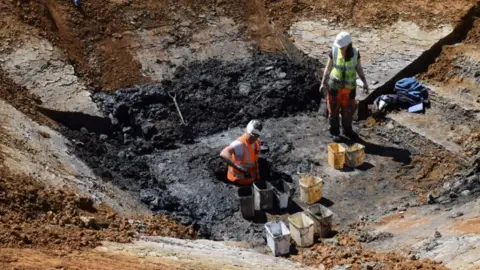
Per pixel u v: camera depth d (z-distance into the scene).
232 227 9.82
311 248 8.97
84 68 12.78
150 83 12.88
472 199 9.71
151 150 11.59
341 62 11.05
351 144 11.69
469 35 13.20
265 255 8.62
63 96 11.76
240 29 14.20
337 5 14.42
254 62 13.50
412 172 10.86
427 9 13.72
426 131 11.53
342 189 10.58
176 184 10.77
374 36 13.60
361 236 9.06
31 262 5.98
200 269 6.86
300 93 12.87
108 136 11.78
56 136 10.68
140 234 8.39
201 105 12.50
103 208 8.93
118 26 13.82
